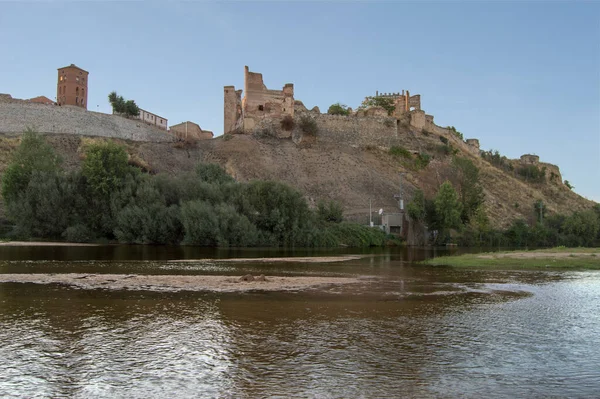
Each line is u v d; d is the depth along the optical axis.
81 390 9.19
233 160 90.81
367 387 9.43
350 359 11.15
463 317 15.80
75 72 117.75
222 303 17.72
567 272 30.34
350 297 19.59
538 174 127.75
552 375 10.30
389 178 95.00
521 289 22.39
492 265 34.75
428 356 11.45
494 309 17.23
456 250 59.72
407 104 130.75
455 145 123.56
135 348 11.81
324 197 84.12
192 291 20.39
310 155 97.94
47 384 9.48
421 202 71.06
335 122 112.75
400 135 116.62
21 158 58.69
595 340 13.01
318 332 13.57
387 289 22.11
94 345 12.02
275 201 59.94
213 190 59.12
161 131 105.31
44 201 55.06
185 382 9.61
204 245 54.72
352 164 96.25
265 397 8.88
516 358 11.39
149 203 55.97
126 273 26.80
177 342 12.37
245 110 109.38
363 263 37.56
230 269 30.62
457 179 85.31
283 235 59.41
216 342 12.41
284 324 14.52
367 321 15.07
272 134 103.88
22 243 50.94
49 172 58.00
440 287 22.98
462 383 9.75
